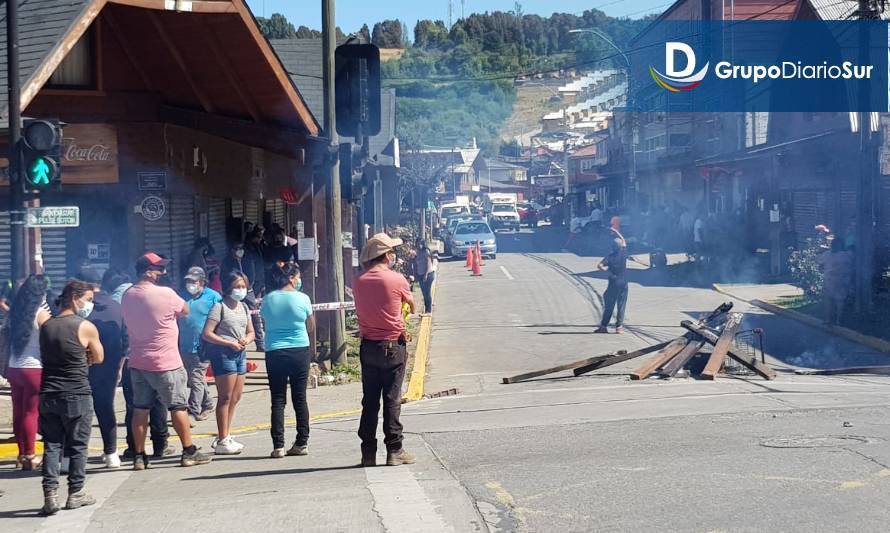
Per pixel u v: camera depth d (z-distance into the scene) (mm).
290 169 17641
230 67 16812
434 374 17922
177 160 16688
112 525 7672
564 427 11156
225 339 10734
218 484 9156
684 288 31438
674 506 7316
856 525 6680
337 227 17328
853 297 22375
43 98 17156
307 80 30000
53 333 8305
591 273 38219
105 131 15977
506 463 9180
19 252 11969
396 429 9336
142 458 10234
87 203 17125
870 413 11148
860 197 22391
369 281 9164
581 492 7848
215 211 21812
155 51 17125
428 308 26109
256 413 14320
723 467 8523
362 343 9289
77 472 8391
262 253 21797
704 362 16469
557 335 22156
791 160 33688
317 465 9859
